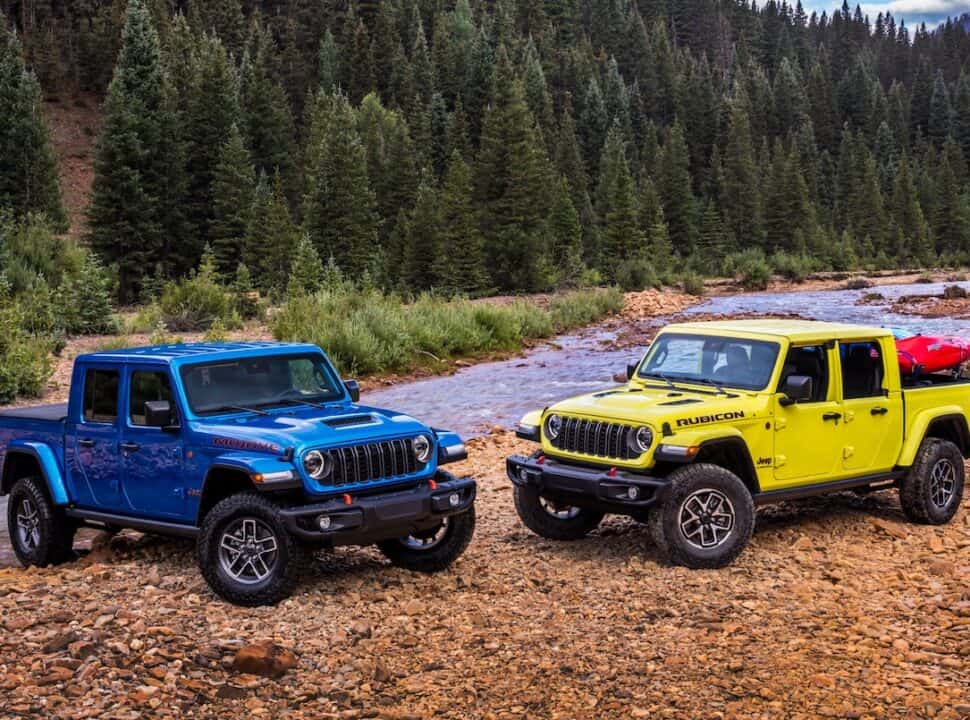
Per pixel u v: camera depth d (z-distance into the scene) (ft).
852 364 29.99
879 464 30.01
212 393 25.63
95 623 21.34
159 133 230.27
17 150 274.77
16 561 31.50
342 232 223.92
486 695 18.39
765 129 650.84
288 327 92.94
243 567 23.62
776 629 21.71
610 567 26.73
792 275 305.53
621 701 18.04
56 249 145.18
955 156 618.44
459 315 101.86
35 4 528.63
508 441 49.26
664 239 306.35
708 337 29.76
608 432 26.86
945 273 350.23
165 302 114.73
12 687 17.84
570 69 629.51
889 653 20.16
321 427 24.20
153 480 25.63
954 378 33.53
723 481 26.13
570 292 192.24
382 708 17.75
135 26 268.21
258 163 362.33
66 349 86.63
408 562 26.76
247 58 485.56
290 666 19.33
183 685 18.19
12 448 29.01
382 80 541.75
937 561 26.02
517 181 221.25
